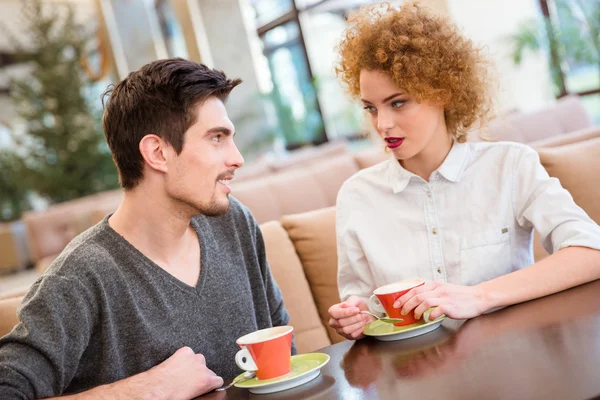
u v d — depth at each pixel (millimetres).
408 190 1508
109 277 1202
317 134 8789
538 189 1411
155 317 1239
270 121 9211
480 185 1468
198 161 1210
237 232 1447
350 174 3043
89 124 9125
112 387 1071
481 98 1468
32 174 8891
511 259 1460
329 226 2035
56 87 8859
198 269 1327
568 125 3777
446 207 1481
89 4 10156
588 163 1969
